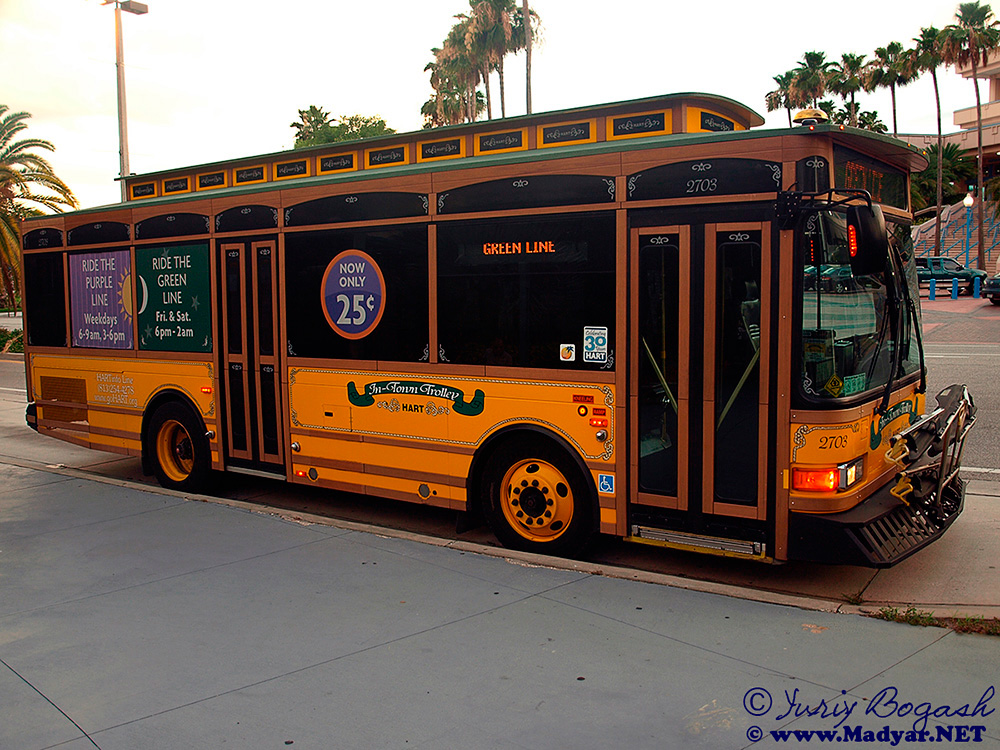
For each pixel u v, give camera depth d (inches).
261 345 299.6
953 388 263.0
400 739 138.3
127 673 164.9
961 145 2534.5
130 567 230.7
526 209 231.8
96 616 195.2
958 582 213.8
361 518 302.7
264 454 303.1
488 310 240.8
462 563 228.7
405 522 296.2
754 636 177.0
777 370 196.7
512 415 237.8
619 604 196.5
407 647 174.6
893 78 2112.5
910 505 208.8
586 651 170.7
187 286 321.7
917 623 181.3
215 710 149.2
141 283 339.3
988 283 1145.4
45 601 205.6
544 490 235.5
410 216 255.9
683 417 209.8
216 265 310.3
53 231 375.6
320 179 280.7
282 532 262.7
